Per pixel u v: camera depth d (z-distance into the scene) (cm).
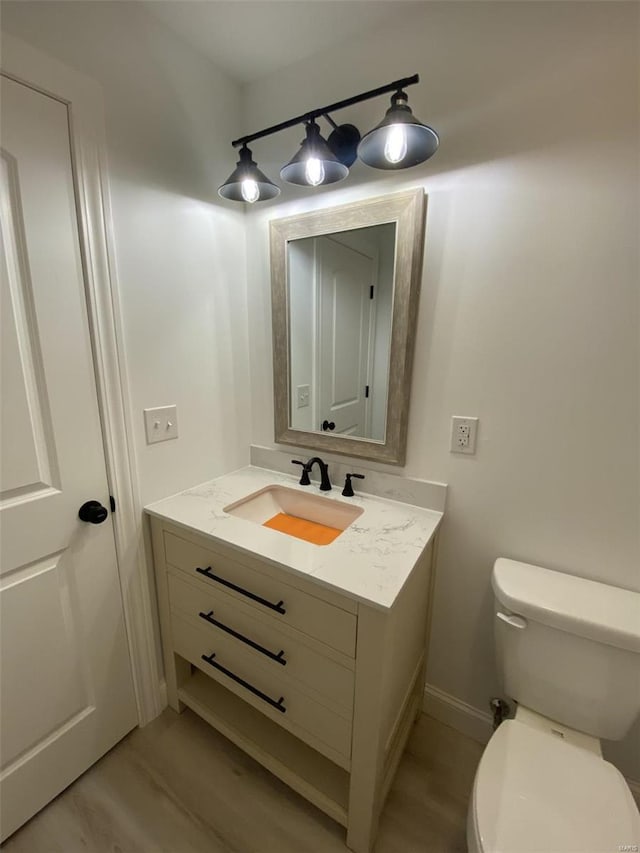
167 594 137
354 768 104
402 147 96
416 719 146
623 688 98
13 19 87
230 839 111
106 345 114
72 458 111
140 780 125
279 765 121
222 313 151
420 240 117
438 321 121
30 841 109
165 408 135
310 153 105
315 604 101
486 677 137
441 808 119
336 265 134
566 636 101
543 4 95
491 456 121
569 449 110
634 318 97
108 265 111
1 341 94
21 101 90
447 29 106
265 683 118
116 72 107
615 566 110
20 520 102
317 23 114
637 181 92
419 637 132
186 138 129
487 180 108
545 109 98
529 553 121
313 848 109
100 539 121
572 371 106
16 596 104
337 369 142
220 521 124
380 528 122
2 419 96
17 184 92
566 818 81
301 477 157
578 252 100
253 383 168
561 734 105
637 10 87
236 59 130
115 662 131
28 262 96
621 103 91
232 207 149
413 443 134
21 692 108
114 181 111
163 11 111
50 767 117
